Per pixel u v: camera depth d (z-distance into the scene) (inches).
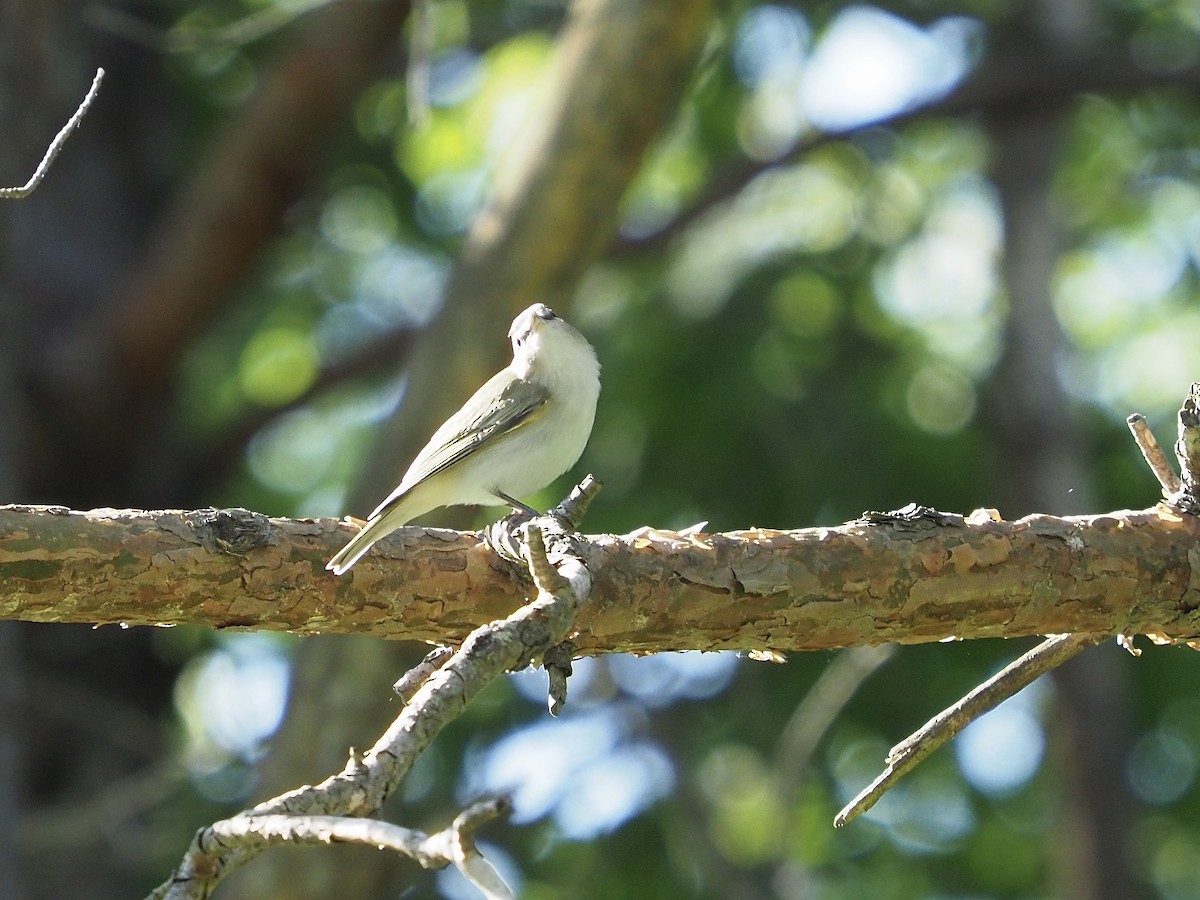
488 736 572.7
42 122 448.1
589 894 570.3
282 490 665.0
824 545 240.4
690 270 650.2
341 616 234.5
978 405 612.7
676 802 561.9
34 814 506.0
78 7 577.0
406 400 412.5
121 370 538.6
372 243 689.0
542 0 578.6
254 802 382.6
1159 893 604.1
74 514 218.4
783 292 621.0
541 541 187.3
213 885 165.9
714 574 235.1
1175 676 579.8
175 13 619.5
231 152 528.1
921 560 241.9
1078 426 581.9
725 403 575.5
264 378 682.8
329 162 637.3
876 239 645.9
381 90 657.0
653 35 407.8
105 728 526.3
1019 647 564.7
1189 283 693.9
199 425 684.7
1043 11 631.8
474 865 135.9
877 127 605.0
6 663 413.7
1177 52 665.0
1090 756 534.9
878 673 575.5
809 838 601.0
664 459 575.2
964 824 602.9
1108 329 717.3
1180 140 689.0
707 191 601.6
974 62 677.9
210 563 223.3
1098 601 247.3
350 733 381.4
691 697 613.9
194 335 542.9
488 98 703.7
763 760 580.7
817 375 597.0
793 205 699.4
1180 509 254.2
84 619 226.1
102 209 593.6
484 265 414.3
